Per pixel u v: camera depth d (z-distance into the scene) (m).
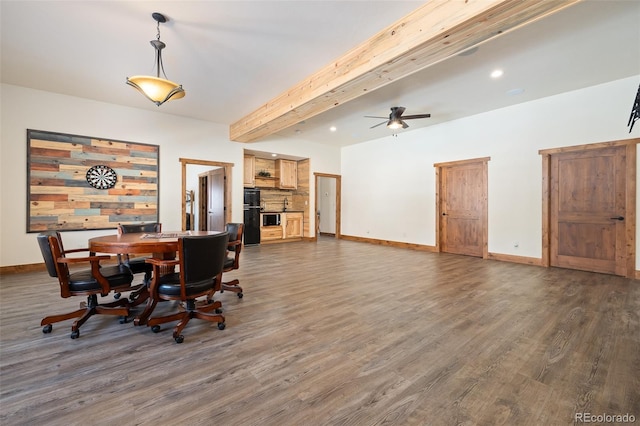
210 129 6.09
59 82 4.08
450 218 6.13
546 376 1.73
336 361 1.90
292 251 6.30
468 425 1.35
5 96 4.13
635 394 1.56
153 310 2.60
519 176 5.00
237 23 2.73
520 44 3.01
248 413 1.42
